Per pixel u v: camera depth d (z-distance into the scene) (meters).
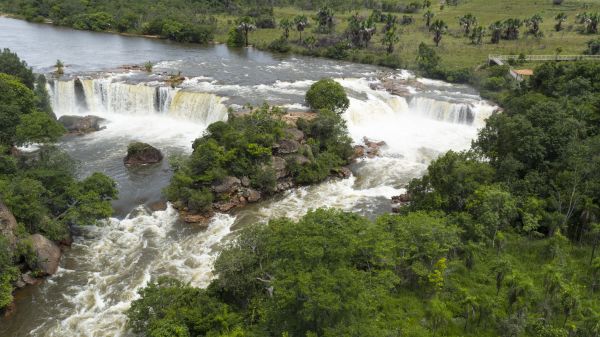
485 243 46.94
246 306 38.28
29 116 62.06
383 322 36.47
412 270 41.66
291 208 60.72
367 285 34.69
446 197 52.03
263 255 38.69
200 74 111.00
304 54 151.00
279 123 70.94
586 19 163.88
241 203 61.03
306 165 67.62
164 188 61.56
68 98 93.19
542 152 52.72
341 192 65.31
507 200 48.44
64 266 48.25
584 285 41.66
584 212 47.50
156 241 52.91
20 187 49.22
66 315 41.84
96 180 55.88
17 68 85.38
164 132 84.38
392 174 70.31
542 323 36.50
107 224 55.34
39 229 49.53
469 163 55.00
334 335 27.11
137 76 103.69
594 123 63.59
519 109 78.38
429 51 129.75
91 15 181.62
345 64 135.62
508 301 39.66
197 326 35.78
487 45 152.12
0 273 42.44
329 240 34.03
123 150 75.94
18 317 41.47
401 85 108.50
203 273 47.50
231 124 69.56
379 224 44.84
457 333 36.94
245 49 158.50
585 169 48.47
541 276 42.84
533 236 49.16
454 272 43.50
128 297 44.16
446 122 92.75
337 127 75.19
